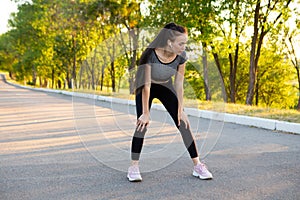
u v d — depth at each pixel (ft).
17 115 29.45
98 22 66.80
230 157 14.49
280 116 23.43
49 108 35.58
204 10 47.47
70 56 88.22
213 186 10.87
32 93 66.54
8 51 191.42
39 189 10.61
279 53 74.43
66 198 9.86
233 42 52.13
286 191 10.42
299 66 77.05
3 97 53.36
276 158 14.33
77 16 72.23
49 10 88.53
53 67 119.44
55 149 16.08
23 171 12.51
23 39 120.26
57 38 88.79
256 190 10.50
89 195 10.10
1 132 20.79
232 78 63.87
